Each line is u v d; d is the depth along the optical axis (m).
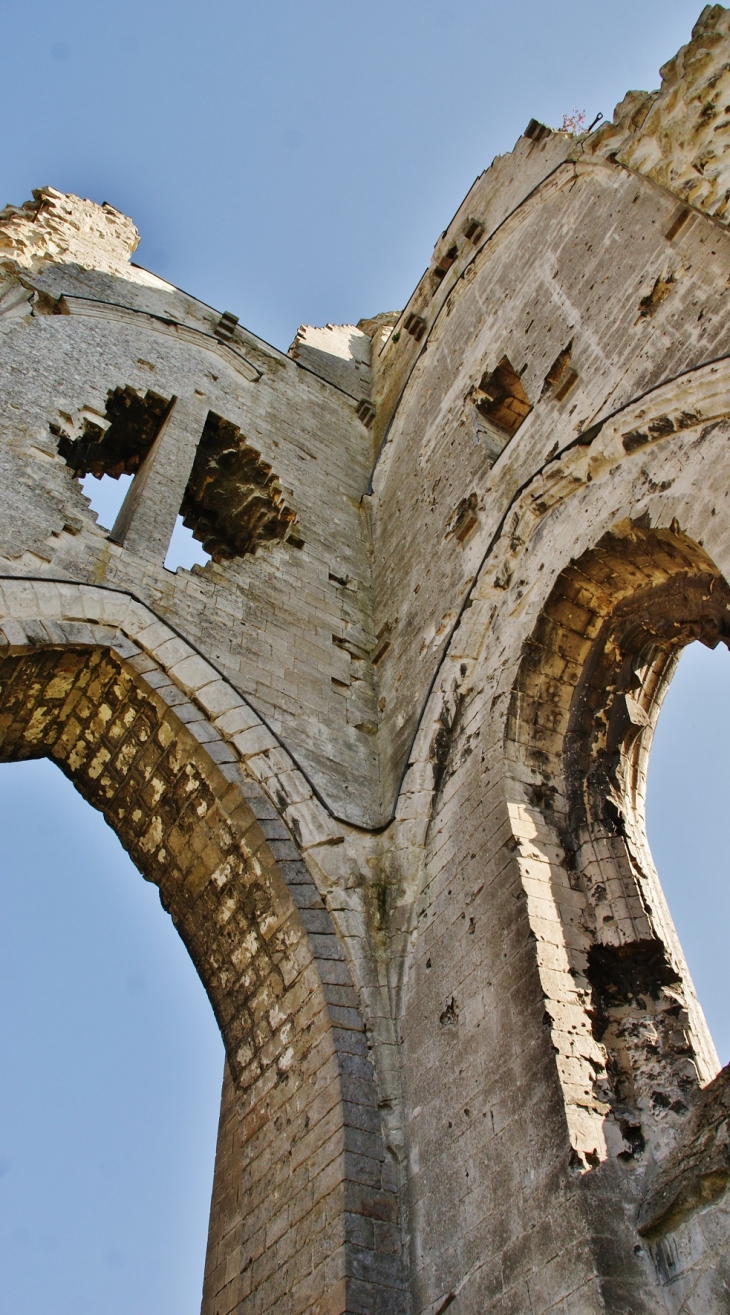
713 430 7.78
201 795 9.39
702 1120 6.05
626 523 8.39
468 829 8.70
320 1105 7.71
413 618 12.15
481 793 8.74
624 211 10.59
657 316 9.21
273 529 14.57
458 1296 6.23
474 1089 7.05
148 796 9.72
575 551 9.08
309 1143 7.62
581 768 8.70
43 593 9.50
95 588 9.98
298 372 18.06
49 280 14.40
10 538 9.78
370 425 18.14
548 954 7.15
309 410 17.22
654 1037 6.87
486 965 7.58
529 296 12.70
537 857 7.92
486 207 15.70
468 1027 7.44
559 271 11.98
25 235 14.82
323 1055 7.93
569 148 12.88
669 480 8.04
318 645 12.13
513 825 8.09
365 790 10.45
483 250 14.93
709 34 9.28
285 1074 8.29
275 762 9.76
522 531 10.23
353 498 15.86
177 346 15.51
